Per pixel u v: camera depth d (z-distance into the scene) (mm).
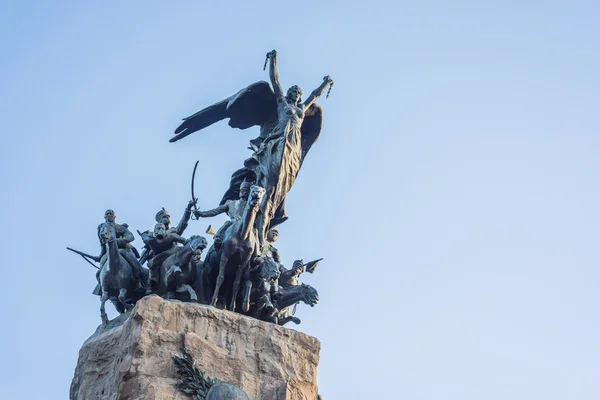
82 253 112312
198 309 103438
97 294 110125
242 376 101500
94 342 104562
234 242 106625
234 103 122000
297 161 119438
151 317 101312
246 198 112438
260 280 108438
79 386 102625
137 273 109000
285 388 100625
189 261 107375
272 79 121562
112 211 109875
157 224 109062
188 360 99125
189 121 123750
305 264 117875
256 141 122312
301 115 120562
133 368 98062
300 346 105625
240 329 104062
